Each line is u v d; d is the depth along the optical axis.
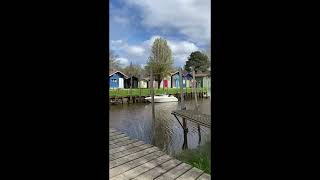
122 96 28.78
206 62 48.19
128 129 12.98
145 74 41.22
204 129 11.98
